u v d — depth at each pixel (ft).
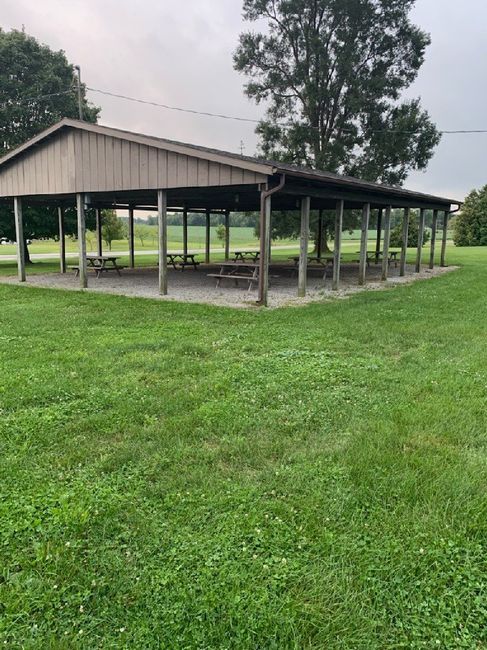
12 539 7.22
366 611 5.93
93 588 6.28
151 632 5.60
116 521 7.65
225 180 28.68
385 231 43.88
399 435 10.77
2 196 41.68
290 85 78.89
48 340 19.86
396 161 75.66
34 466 9.39
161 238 33.42
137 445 10.24
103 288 38.19
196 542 7.15
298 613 5.87
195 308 28.27
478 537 7.36
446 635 5.63
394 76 75.72
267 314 26.18
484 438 10.68
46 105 64.23
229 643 5.46
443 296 33.42
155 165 31.63
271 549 7.00
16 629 5.64
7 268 58.59
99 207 53.83
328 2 71.61
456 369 15.76
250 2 76.33
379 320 24.44
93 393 13.43
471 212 139.23
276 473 9.08
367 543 7.16
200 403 12.69
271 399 12.98
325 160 75.77
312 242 129.29
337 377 14.89
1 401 12.71
